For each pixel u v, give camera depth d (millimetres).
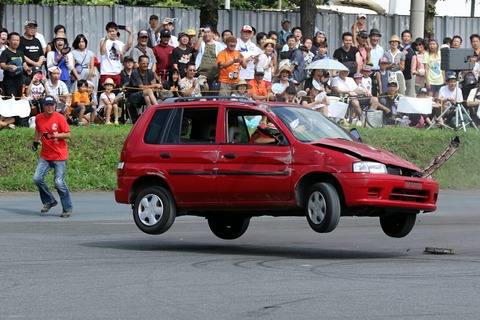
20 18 58719
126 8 60781
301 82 52469
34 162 44219
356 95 52594
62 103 47562
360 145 26406
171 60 50906
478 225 34219
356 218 36875
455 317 17172
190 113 27625
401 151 49594
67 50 49188
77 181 43188
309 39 54469
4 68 46438
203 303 18359
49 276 21562
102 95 49188
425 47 56312
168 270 22656
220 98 27969
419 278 21469
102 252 26016
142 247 27484
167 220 27344
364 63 54438
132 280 21078
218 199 26766
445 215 37469
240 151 26547
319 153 25609
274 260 24734
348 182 25156
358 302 18484
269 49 52156
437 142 50312
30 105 46938
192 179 26984
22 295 19188
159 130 27844
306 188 25922
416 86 56688
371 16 66438
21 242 27750
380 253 26672
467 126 53531
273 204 26109
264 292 19578
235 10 62906
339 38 65812
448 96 54656
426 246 28391
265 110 26844
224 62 49000
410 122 54312
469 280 21203
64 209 35062
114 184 43438
